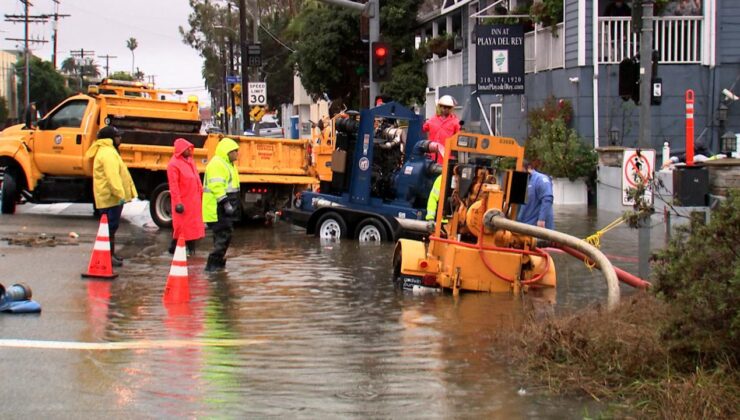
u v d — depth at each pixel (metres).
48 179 19.03
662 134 22.52
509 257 10.81
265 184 18.84
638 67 11.64
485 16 26.98
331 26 39.62
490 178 10.95
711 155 21.25
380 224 15.76
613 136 22.12
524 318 8.95
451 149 10.91
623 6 23.52
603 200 20.86
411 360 7.48
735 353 6.40
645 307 7.84
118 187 12.25
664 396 6.02
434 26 37.81
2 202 19.64
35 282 11.05
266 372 7.10
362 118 16.05
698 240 6.58
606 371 6.71
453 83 34.03
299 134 53.66
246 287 11.09
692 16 22.33
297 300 10.24
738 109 22.55
